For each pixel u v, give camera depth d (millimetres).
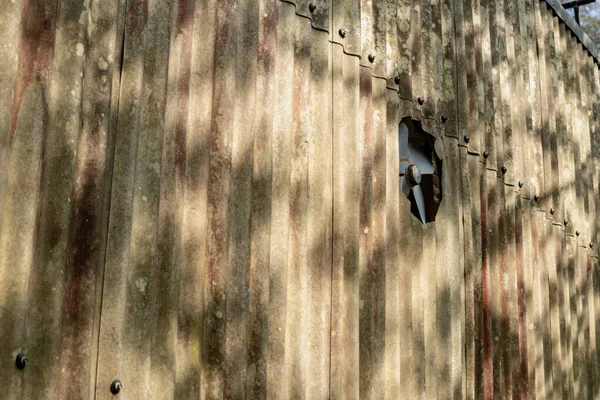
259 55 5047
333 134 5582
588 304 9281
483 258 7125
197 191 4469
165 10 4402
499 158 7621
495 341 7086
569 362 8500
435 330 6297
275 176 5027
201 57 4633
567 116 9453
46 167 3713
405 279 6074
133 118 4129
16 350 3418
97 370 3814
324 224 5312
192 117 4539
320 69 5535
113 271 3922
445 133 6836
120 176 4043
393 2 6445
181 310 4312
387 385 5730
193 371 4297
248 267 4715
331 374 5203
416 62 6605
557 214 8633
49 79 3746
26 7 3744
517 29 8391
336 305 5312
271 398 4754
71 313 3721
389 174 6094
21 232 3523
